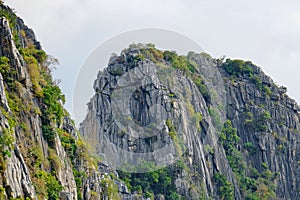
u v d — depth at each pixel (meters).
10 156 128.50
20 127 148.12
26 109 152.75
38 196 142.12
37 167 147.12
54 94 171.00
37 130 153.50
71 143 176.88
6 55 155.38
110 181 192.50
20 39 184.62
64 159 163.12
